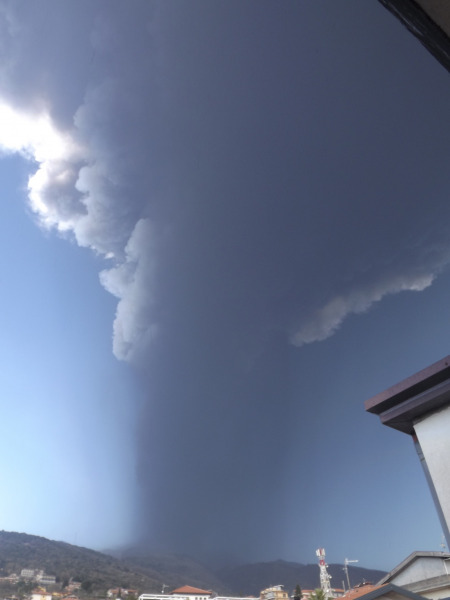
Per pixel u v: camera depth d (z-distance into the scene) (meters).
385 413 4.05
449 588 12.70
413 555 14.51
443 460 3.61
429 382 3.74
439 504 3.54
